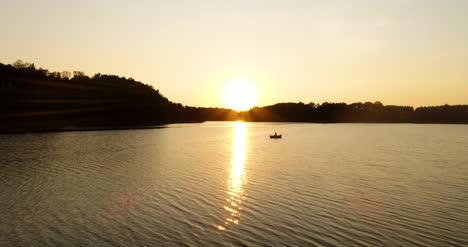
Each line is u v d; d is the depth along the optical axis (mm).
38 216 18375
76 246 14477
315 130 140750
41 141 65062
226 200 21969
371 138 88562
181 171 32906
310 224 17438
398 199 22625
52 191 23906
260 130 139125
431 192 24703
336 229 16703
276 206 20688
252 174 31625
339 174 31969
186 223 17469
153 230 16453
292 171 33531
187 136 92125
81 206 20312
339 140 81062
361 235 15914
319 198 22734
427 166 37719
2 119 112500
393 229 16750
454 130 143625
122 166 35781
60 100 139250
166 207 20266
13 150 49344
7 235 15633
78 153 46969
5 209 19547
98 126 130250
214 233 16109
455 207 20750
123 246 14531
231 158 44094
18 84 136500
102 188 25031
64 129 101688
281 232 16281
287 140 81188
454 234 16062
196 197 22641
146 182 27328
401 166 37594
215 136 95188
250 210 19812
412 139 84625
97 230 16391
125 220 17859
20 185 25766
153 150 52875
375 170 34531
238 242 15039
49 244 14664
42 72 160000
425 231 16469
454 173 32938
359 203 21516
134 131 108188
